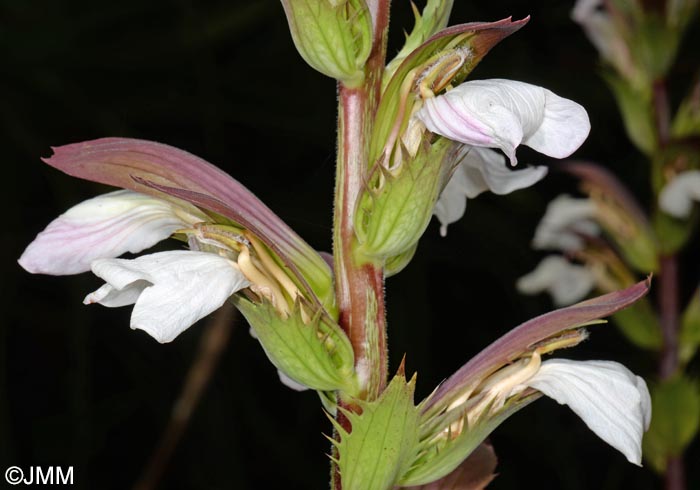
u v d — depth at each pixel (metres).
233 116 0.83
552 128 0.33
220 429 0.77
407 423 0.34
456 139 0.33
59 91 0.80
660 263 0.57
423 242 0.81
